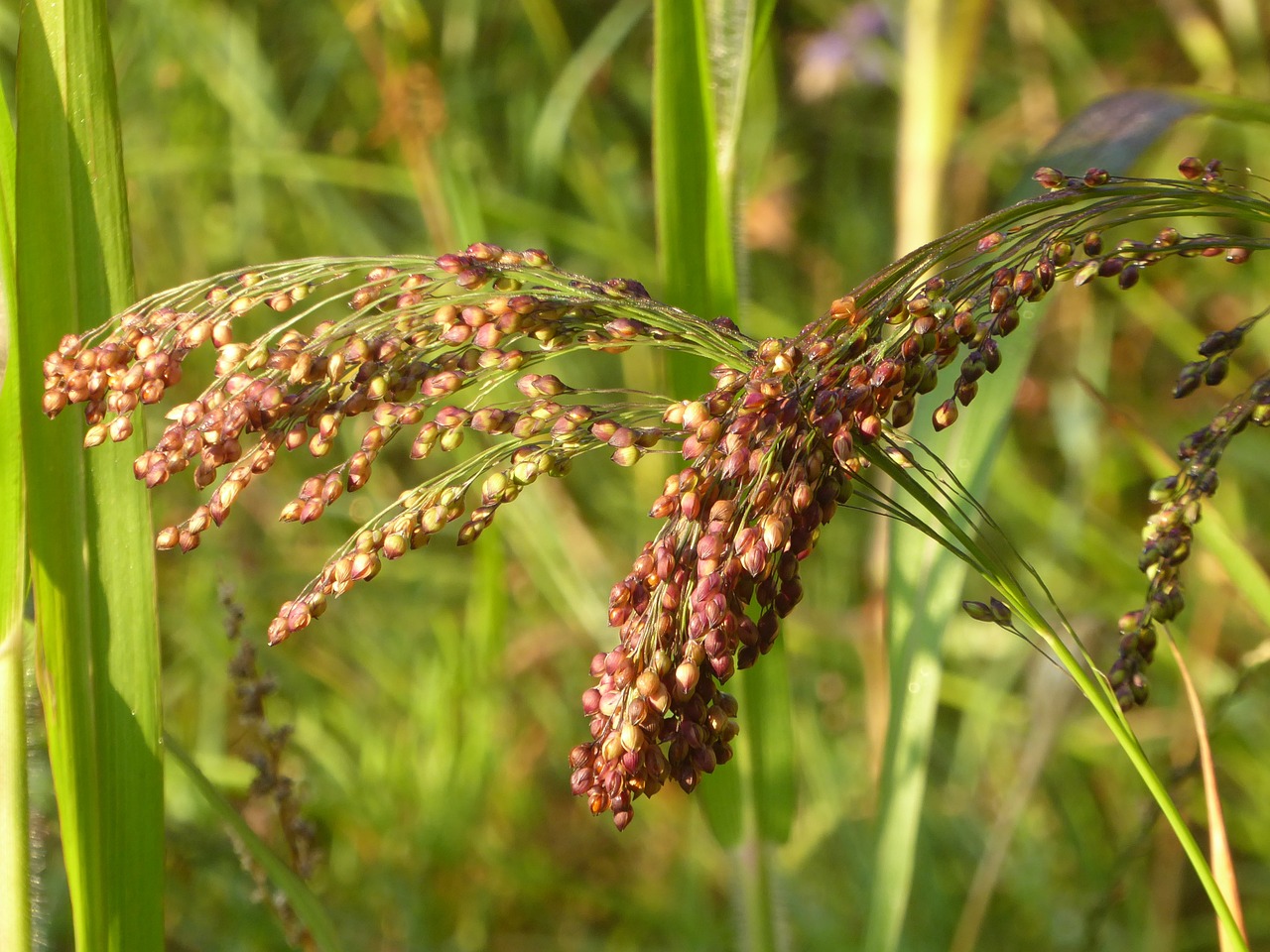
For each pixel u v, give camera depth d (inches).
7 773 17.6
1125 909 31.7
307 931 20.0
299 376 15.1
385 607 39.9
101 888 17.8
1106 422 41.7
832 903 32.4
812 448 14.5
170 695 36.8
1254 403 15.3
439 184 34.5
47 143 17.3
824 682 37.7
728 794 21.1
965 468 20.7
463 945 32.3
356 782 34.2
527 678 38.2
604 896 32.5
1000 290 14.6
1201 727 17.4
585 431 15.1
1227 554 20.5
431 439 14.9
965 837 34.1
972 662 37.5
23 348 17.3
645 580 14.7
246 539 39.2
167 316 15.5
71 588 17.6
